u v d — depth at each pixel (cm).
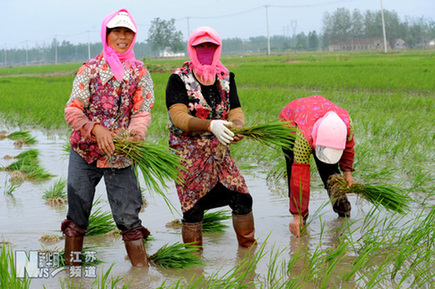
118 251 416
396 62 4119
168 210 530
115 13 360
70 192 369
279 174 649
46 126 1157
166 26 15050
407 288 335
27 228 468
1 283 305
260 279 358
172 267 381
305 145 436
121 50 366
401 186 589
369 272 369
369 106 1380
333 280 354
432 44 17962
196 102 395
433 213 426
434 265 374
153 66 3778
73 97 361
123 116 371
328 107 445
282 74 2827
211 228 470
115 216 377
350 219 495
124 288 326
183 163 396
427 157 752
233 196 409
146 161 356
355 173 648
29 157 739
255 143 856
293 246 425
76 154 370
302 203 448
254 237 449
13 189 593
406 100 1441
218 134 369
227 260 396
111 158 353
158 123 1090
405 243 397
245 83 2406
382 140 864
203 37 385
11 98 1730
